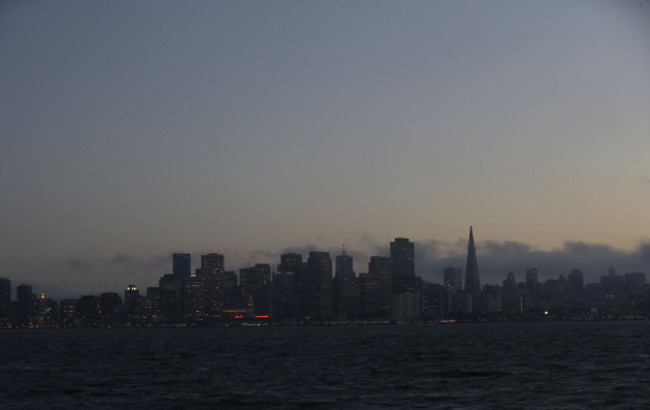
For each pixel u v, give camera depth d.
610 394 83.06
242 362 147.50
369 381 101.06
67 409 76.56
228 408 76.88
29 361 162.88
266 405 78.44
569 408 72.94
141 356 178.62
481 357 154.50
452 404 76.50
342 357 162.25
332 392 88.56
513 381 98.19
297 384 98.31
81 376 116.50
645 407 73.44
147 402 81.44
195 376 113.00
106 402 81.69
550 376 104.62
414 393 86.12
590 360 138.12
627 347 191.62
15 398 86.12
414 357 158.25
